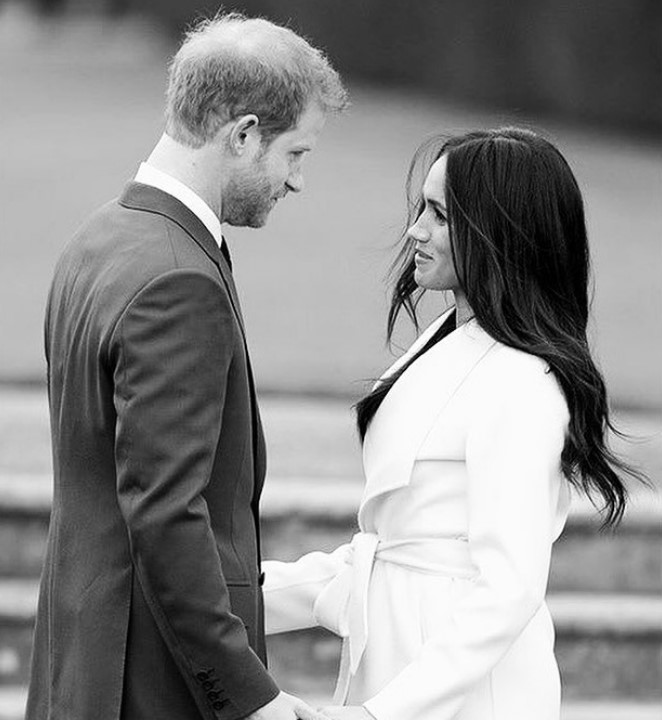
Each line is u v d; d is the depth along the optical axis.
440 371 11.99
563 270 12.02
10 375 26.09
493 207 11.88
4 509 20.31
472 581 11.75
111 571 11.23
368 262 39.56
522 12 76.62
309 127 11.61
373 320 32.72
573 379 11.73
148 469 10.74
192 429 10.80
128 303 10.91
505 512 11.41
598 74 72.44
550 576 21.03
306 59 11.53
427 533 11.91
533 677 11.99
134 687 11.23
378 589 12.07
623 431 24.80
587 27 72.62
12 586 20.09
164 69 101.75
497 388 11.66
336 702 12.41
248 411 11.39
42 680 11.91
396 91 86.94
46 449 22.56
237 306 11.42
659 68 70.56
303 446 23.31
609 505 12.54
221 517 11.30
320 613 12.50
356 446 23.42
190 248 11.21
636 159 65.06
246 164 11.48
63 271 11.73
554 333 11.85
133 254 11.12
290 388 26.27
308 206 49.22
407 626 11.80
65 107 77.12
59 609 11.48
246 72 11.32
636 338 32.31
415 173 56.38
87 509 11.33
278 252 41.09
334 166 58.91
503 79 78.31
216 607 10.80
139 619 11.23
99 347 11.02
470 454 11.59
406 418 11.98
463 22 80.69
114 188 50.78
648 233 46.91
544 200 11.93
